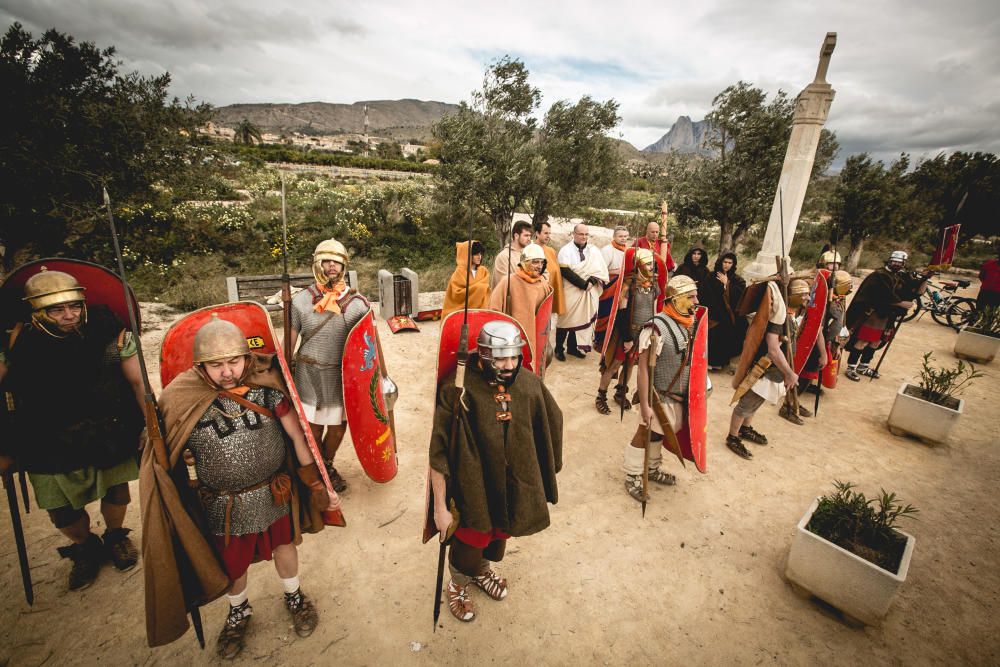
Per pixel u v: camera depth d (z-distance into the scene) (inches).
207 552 75.2
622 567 117.9
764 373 162.4
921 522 141.7
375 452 129.9
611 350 195.6
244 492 78.5
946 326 367.9
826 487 156.8
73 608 96.3
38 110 240.4
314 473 86.1
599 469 159.8
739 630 102.7
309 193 805.9
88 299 94.8
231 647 89.0
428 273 440.8
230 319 90.7
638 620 103.6
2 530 115.0
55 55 254.2
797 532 108.1
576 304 240.8
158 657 88.3
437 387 83.4
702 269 239.8
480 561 93.4
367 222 606.5
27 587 87.7
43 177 241.9
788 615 107.2
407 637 95.8
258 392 77.4
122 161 281.6
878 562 101.0
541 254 166.2
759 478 159.5
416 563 114.9
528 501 84.4
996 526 141.5
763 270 411.2
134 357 93.3
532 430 84.2
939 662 97.7
